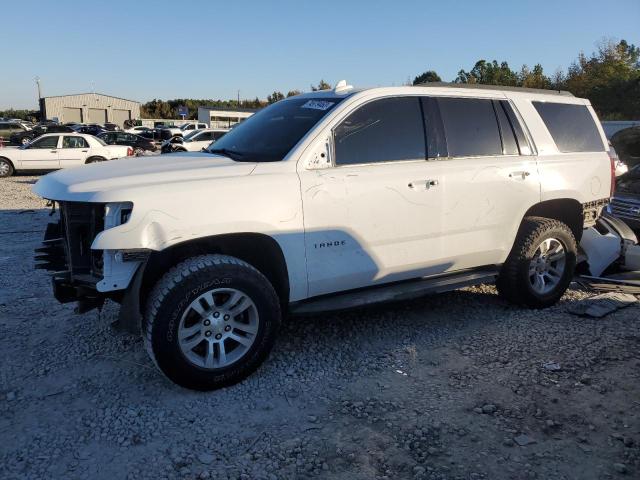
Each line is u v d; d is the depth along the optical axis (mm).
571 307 5098
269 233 3613
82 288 3527
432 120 4387
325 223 3820
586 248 6051
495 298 5418
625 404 3387
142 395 3494
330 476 2727
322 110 4094
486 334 4504
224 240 3633
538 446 2963
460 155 4504
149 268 3420
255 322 3615
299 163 3775
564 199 5137
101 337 4371
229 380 3564
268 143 4055
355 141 4020
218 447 2961
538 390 3555
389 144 4160
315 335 4449
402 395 3510
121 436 3057
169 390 3557
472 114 4645
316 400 3455
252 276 3541
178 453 2906
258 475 2729
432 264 4414
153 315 3293
